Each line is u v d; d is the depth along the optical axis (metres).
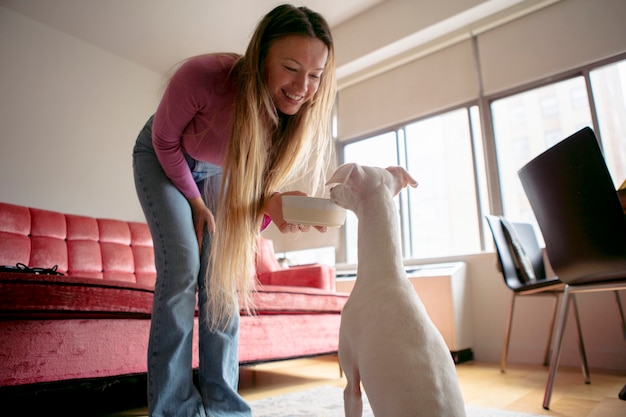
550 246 1.45
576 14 2.67
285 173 1.17
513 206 4.56
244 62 1.02
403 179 0.88
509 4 2.89
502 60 2.96
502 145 3.04
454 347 2.55
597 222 1.23
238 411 1.08
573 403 1.47
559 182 1.32
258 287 1.77
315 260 3.81
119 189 3.38
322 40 0.99
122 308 1.31
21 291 1.12
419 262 3.11
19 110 2.96
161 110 1.02
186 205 1.15
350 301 0.76
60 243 2.24
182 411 1.00
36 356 1.13
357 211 0.83
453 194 6.63
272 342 1.80
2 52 2.94
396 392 0.58
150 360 1.01
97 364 1.24
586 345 2.32
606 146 2.65
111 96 3.48
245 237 1.04
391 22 3.35
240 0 3.13
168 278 1.07
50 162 3.04
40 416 1.44
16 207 2.18
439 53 3.28
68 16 3.14
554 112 6.16
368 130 3.65
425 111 3.30
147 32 3.38
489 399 1.57
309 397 1.57
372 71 3.61
